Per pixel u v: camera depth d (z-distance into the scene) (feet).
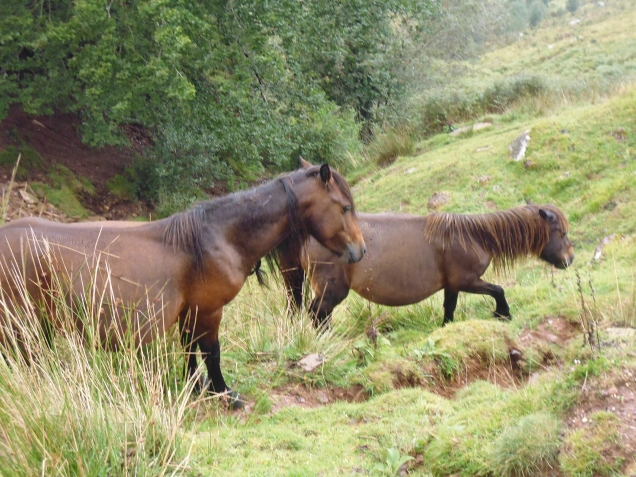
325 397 18.10
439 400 16.30
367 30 55.77
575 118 41.32
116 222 16.84
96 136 41.50
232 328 21.38
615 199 32.35
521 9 151.33
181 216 16.15
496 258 24.06
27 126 45.75
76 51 39.52
